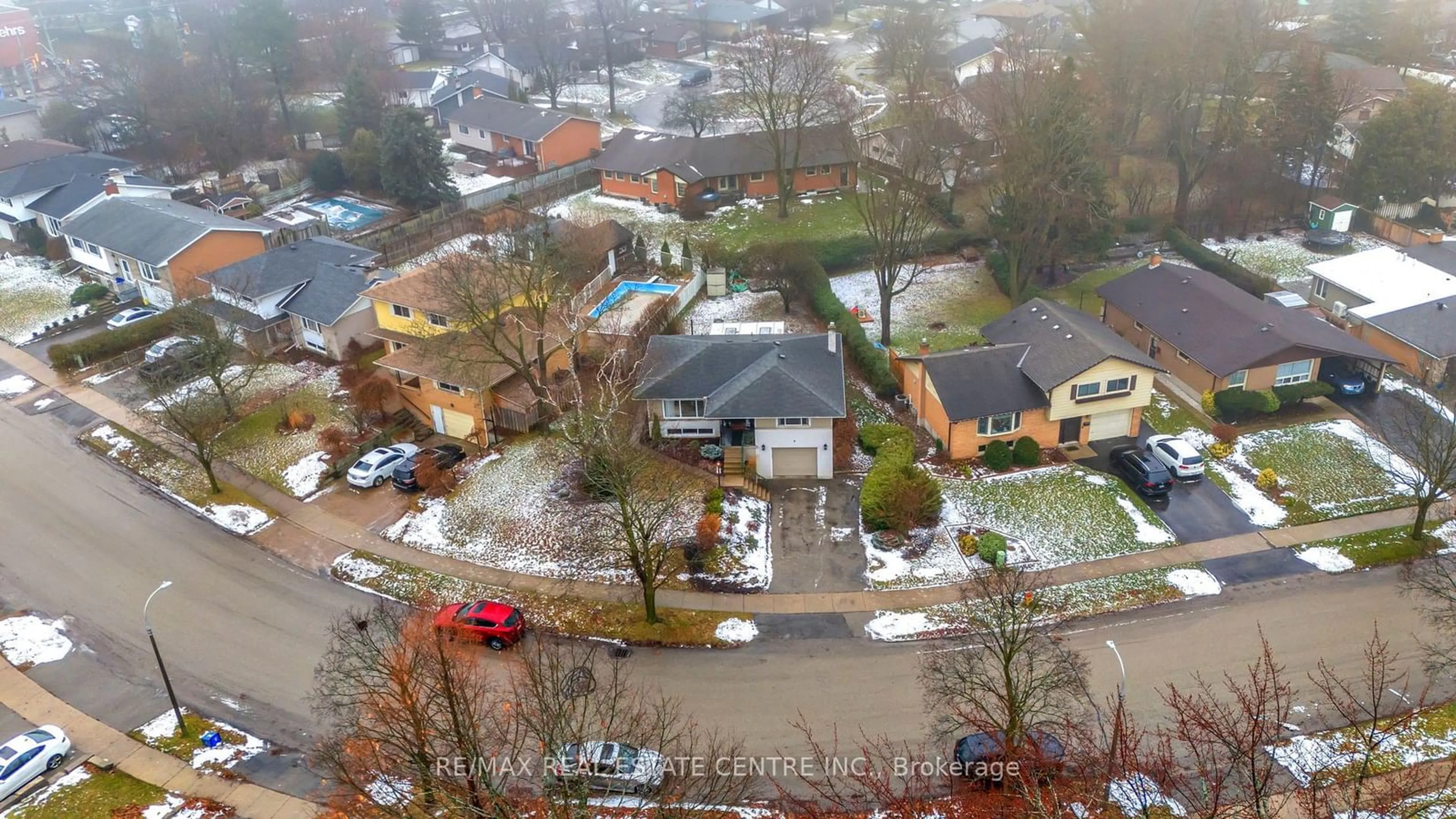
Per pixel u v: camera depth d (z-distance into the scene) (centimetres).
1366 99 8506
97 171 7856
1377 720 2764
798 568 3881
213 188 8344
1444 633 3362
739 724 3119
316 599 3784
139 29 15038
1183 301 5362
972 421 4519
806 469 4488
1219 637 3438
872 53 12600
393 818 2450
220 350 4981
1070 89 6075
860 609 3647
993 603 2928
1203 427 4772
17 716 3247
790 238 7125
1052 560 3881
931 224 6988
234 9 14538
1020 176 5775
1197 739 2634
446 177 8038
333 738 2903
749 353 4634
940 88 8675
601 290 6219
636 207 8025
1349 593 3631
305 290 5753
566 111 10088
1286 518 4088
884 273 5588
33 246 7325
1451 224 7069
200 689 3347
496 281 4856
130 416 5144
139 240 6344
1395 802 2494
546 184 8488
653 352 4769
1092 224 6031
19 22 13225
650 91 11912
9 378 5609
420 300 5219
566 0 17012
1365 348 4900
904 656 3400
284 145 9519
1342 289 5716
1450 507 4081
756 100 7581
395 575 3894
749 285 6481
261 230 6619
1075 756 2612
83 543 4150
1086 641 3450
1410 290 5453
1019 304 5916
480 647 3481
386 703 2656
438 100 10700
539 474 4428
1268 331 4878
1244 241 7019
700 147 7962
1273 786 2822
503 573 3894
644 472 4178
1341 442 4562
